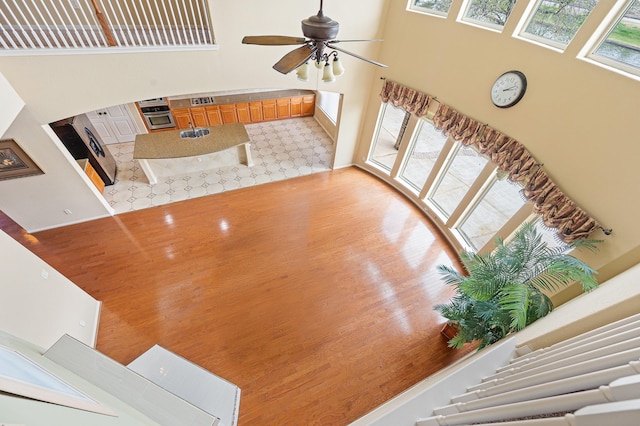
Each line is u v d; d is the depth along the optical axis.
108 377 1.39
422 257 4.76
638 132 2.49
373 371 3.39
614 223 2.76
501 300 2.31
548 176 3.31
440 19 3.92
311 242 4.87
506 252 2.81
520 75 3.31
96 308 3.74
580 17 2.79
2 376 0.62
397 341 3.68
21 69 3.29
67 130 4.82
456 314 2.91
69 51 3.38
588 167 2.91
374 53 4.88
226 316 3.81
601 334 1.41
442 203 5.33
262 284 4.21
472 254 3.05
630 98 2.49
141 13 4.78
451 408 1.61
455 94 4.17
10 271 2.55
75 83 3.61
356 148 6.44
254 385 3.22
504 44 3.37
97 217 5.05
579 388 1.07
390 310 4.00
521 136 3.52
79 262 4.33
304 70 2.52
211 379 2.43
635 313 1.53
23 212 4.43
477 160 4.49
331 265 4.53
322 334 3.70
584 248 3.07
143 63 3.79
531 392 1.23
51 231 4.76
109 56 3.59
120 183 5.80
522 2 3.07
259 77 4.52
